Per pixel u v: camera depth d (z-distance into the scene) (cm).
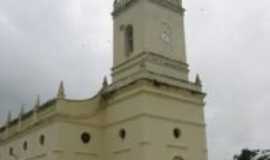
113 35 5253
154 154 4169
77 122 4597
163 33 4891
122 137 4484
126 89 4566
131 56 4825
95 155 4641
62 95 4575
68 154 4416
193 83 4822
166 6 5028
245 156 7181
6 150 5638
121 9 5184
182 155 4422
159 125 4325
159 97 4431
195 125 4681
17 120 5506
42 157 4616
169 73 4750
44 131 4678
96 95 4875
